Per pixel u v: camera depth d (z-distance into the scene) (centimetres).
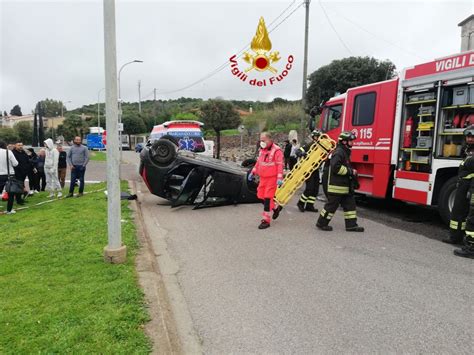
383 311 399
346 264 543
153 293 419
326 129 1093
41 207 980
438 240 669
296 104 4291
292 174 848
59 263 511
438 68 729
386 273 506
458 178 630
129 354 302
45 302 389
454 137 712
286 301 426
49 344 314
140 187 1402
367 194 934
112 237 515
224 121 3809
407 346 334
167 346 318
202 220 845
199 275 512
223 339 351
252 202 1038
